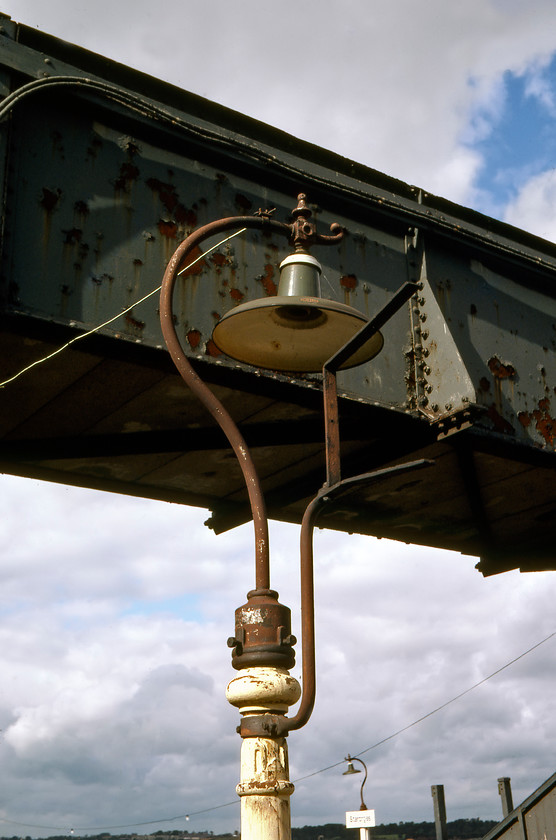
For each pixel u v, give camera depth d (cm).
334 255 911
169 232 805
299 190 903
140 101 801
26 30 769
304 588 418
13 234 715
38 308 714
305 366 566
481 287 1017
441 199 1001
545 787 1328
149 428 923
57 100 770
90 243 757
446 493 1111
